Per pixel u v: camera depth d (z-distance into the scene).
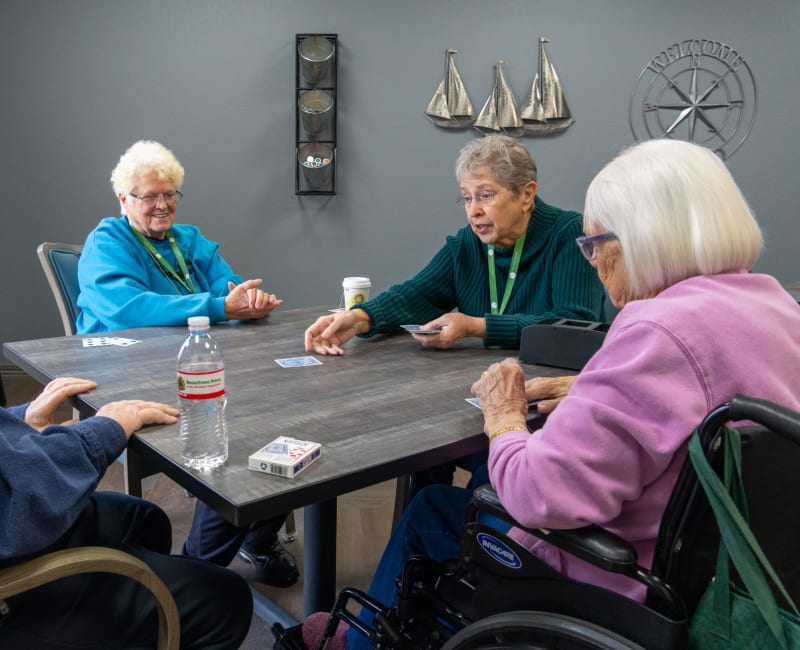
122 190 2.22
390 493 2.64
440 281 2.01
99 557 0.91
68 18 3.74
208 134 3.91
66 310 2.19
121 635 1.02
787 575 0.81
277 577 1.97
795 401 0.78
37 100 3.81
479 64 3.91
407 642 1.07
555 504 0.78
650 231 0.84
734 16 3.88
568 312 1.71
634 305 0.82
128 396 1.22
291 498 0.85
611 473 0.78
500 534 0.89
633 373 0.76
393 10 3.84
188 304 1.94
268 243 4.04
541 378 1.25
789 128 4.00
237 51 3.84
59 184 3.90
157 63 3.82
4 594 0.84
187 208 3.98
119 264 2.10
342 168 3.98
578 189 4.06
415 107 3.94
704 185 0.83
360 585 1.99
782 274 4.16
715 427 0.69
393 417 1.14
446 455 1.02
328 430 1.07
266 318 2.07
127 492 1.75
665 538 0.76
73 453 0.93
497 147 1.78
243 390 1.28
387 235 4.07
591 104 3.96
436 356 1.59
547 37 3.88
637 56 3.92
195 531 1.76
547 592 0.86
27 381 4.01
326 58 3.74
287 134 3.92
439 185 4.03
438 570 1.08
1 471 0.84
